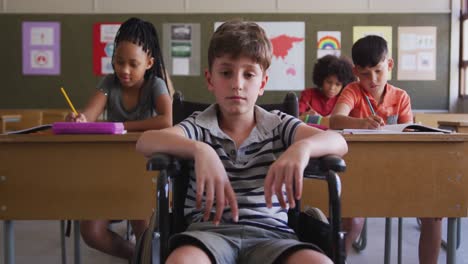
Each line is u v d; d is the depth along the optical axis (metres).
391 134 1.37
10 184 1.42
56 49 5.36
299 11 5.29
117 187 1.42
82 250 2.54
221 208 0.88
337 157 0.92
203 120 1.10
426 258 1.80
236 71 1.01
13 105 5.39
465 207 1.39
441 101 5.35
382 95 2.06
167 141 0.96
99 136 1.39
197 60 5.32
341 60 2.91
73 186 1.42
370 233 2.92
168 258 0.85
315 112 2.66
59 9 5.33
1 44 5.37
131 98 1.97
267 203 0.89
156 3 5.30
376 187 1.40
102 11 5.31
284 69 5.31
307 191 1.47
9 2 5.34
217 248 0.92
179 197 1.10
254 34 1.03
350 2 5.28
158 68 2.02
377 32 5.29
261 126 1.09
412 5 5.29
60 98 5.38
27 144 1.41
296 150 0.91
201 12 5.29
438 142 1.38
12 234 1.44
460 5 5.30
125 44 1.86
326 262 0.84
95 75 5.35
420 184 1.39
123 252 1.97
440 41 5.32
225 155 1.06
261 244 0.96
